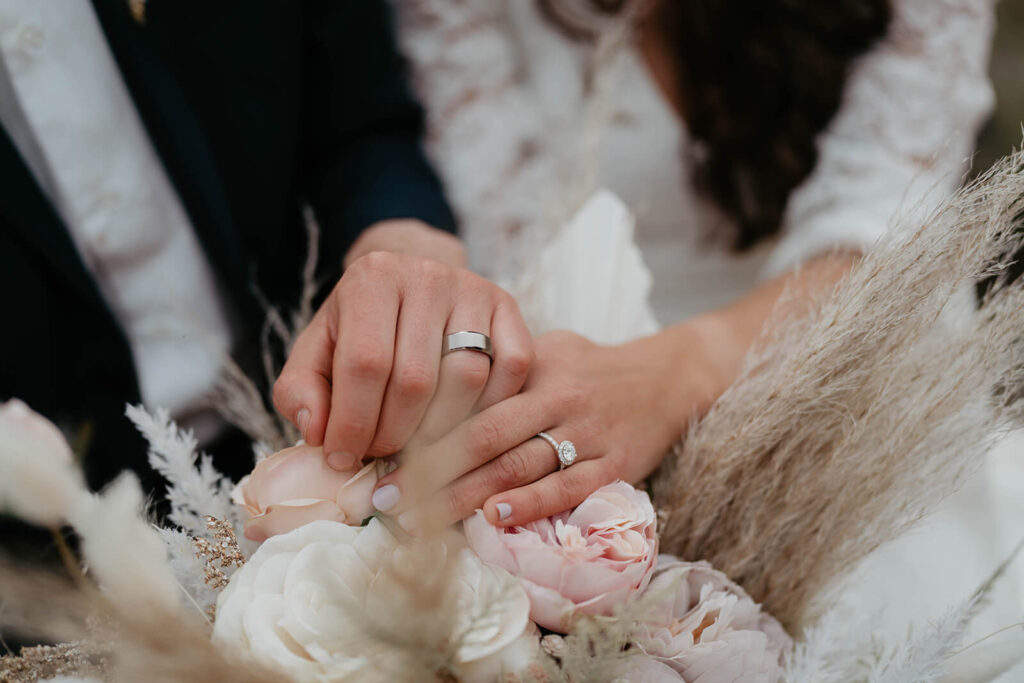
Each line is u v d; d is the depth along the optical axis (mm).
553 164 1059
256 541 462
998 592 715
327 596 399
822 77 940
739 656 437
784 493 515
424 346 487
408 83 899
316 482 468
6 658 422
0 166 617
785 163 977
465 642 398
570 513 484
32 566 380
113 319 680
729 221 1070
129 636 375
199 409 737
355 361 474
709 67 963
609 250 682
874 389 499
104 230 697
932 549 730
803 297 604
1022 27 1214
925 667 441
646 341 616
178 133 684
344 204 771
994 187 464
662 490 541
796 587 513
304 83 821
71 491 377
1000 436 494
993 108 1110
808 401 493
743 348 660
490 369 506
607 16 1005
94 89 672
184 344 731
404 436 478
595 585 431
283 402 493
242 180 745
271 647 396
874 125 934
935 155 514
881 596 677
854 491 497
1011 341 485
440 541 388
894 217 504
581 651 400
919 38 926
